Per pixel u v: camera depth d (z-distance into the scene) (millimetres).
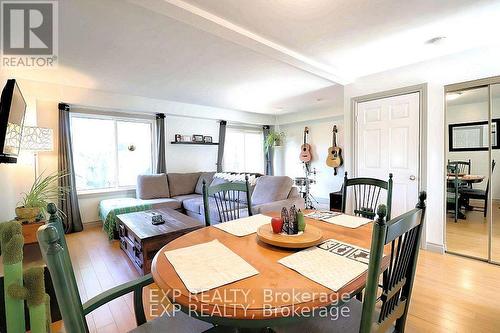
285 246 1142
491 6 1789
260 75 3297
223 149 5715
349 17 1904
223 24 1900
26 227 1964
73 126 4039
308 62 2730
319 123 5910
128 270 2523
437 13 1872
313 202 5973
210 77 3365
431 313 1746
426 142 2803
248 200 1969
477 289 2039
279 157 6824
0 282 1479
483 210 2604
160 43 2318
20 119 2012
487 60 2404
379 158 3197
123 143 4566
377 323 884
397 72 3008
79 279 2340
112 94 4102
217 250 1146
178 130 5117
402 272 953
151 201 4031
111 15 1843
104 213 3660
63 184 3707
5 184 2414
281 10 1789
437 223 2773
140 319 1107
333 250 1127
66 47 2371
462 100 2621
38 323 1208
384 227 686
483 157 2541
